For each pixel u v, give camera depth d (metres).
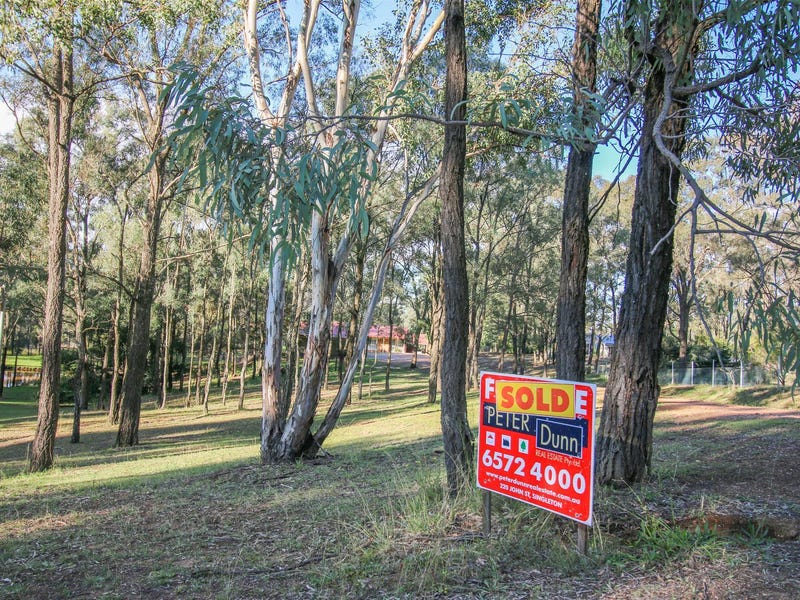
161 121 19.45
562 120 4.57
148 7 13.16
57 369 13.97
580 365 6.42
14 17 10.91
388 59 16.95
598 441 6.25
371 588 3.90
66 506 7.64
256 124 3.77
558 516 5.00
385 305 46.72
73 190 25.42
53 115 14.20
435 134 16.06
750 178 5.04
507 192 29.95
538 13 12.04
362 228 3.68
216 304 42.25
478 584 3.85
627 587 3.68
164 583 4.35
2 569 4.82
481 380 4.84
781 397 23.12
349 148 3.86
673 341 37.69
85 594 4.22
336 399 12.12
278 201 3.59
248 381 60.00
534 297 37.28
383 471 9.00
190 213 29.44
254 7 11.98
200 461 13.38
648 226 6.07
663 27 5.10
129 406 20.33
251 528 5.85
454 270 6.41
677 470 6.84
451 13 6.43
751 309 3.20
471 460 6.11
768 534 4.65
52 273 14.03
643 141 5.88
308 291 28.95
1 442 24.89
